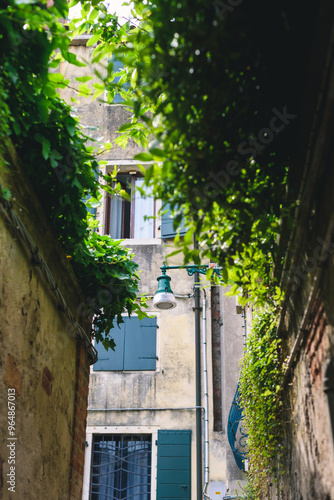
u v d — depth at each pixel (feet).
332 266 10.16
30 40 11.88
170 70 10.21
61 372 15.39
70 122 13.98
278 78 11.23
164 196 11.02
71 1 16.63
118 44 17.48
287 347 16.47
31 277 13.07
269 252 14.79
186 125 10.36
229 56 10.02
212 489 36.55
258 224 12.23
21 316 12.50
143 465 37.65
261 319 19.62
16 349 12.21
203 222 11.62
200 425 38.04
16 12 10.87
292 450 16.47
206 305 41.01
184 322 40.78
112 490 37.11
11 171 12.04
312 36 10.44
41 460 13.56
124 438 38.45
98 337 18.67
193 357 39.83
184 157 10.39
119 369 39.55
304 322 12.57
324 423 11.74
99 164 16.16
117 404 38.91
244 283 14.28
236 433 32.71
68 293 16.42
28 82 12.25
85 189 15.89
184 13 9.43
